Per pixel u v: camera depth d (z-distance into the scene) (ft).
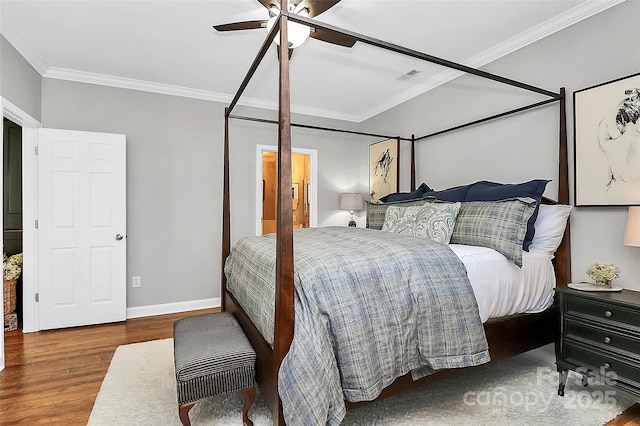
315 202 16.01
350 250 5.78
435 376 5.77
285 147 4.63
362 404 5.01
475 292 6.18
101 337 10.32
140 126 12.55
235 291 8.02
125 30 8.88
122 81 12.12
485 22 8.45
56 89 11.35
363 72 11.57
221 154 13.84
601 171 7.38
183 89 13.03
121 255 11.83
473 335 5.64
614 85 7.17
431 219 7.86
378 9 7.92
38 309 10.82
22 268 11.13
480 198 8.46
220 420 6.01
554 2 7.60
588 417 6.03
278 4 6.32
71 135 11.16
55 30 8.86
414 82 12.44
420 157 12.88
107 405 6.53
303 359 4.38
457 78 11.27
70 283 11.18
